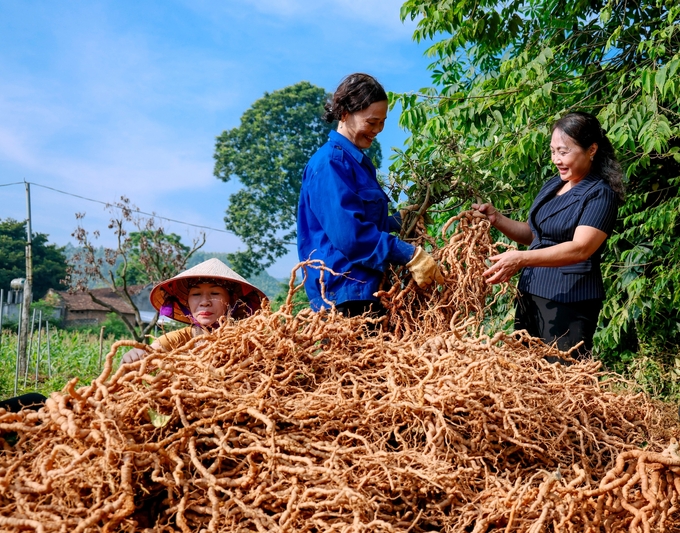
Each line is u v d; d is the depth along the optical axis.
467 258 2.26
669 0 4.57
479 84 5.71
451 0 5.57
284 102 38.44
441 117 5.18
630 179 5.08
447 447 1.33
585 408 1.66
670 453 1.25
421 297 2.20
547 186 2.61
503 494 1.20
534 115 5.16
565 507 1.16
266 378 1.36
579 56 5.77
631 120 4.16
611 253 5.09
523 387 1.50
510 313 2.51
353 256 2.12
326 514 1.10
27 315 12.09
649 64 4.67
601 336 4.92
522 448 1.40
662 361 4.70
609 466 1.45
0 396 9.48
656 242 4.61
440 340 1.63
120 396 1.23
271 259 37.38
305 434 1.30
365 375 1.54
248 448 1.16
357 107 2.22
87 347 13.60
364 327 1.81
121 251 12.76
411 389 1.39
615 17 5.49
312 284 2.26
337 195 2.13
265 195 36.97
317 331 1.62
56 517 0.99
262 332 1.54
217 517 1.06
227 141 38.22
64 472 1.02
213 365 1.46
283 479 1.15
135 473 1.10
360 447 1.26
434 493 1.25
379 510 1.20
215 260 2.39
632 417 1.77
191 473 1.17
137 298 39.41
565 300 2.42
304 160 38.41
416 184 2.72
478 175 2.81
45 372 11.92
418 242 2.45
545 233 2.52
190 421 1.26
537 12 5.90
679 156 4.33
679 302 4.72
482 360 1.41
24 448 1.16
